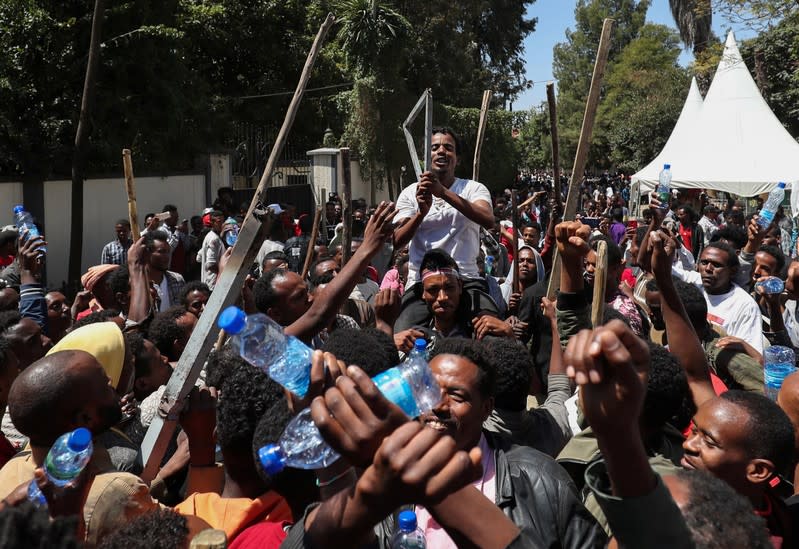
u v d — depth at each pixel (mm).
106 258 10445
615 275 4969
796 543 2473
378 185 23516
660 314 4574
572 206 3807
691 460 2441
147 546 1757
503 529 1618
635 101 46281
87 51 13305
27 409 2299
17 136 12367
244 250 2584
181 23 18234
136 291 4422
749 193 17422
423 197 4348
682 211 11438
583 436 2863
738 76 18312
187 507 2330
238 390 2379
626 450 1281
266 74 21438
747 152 17422
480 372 2521
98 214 14398
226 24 19719
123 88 13953
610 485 1400
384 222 2811
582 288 3359
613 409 1245
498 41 35906
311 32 22125
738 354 4043
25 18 12273
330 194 18375
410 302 4672
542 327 4664
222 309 2609
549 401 3385
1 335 3881
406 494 1257
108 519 2201
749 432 2355
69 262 12617
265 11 20078
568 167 54750
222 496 2455
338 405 1323
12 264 6863
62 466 1730
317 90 21938
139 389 3668
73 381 2330
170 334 4223
